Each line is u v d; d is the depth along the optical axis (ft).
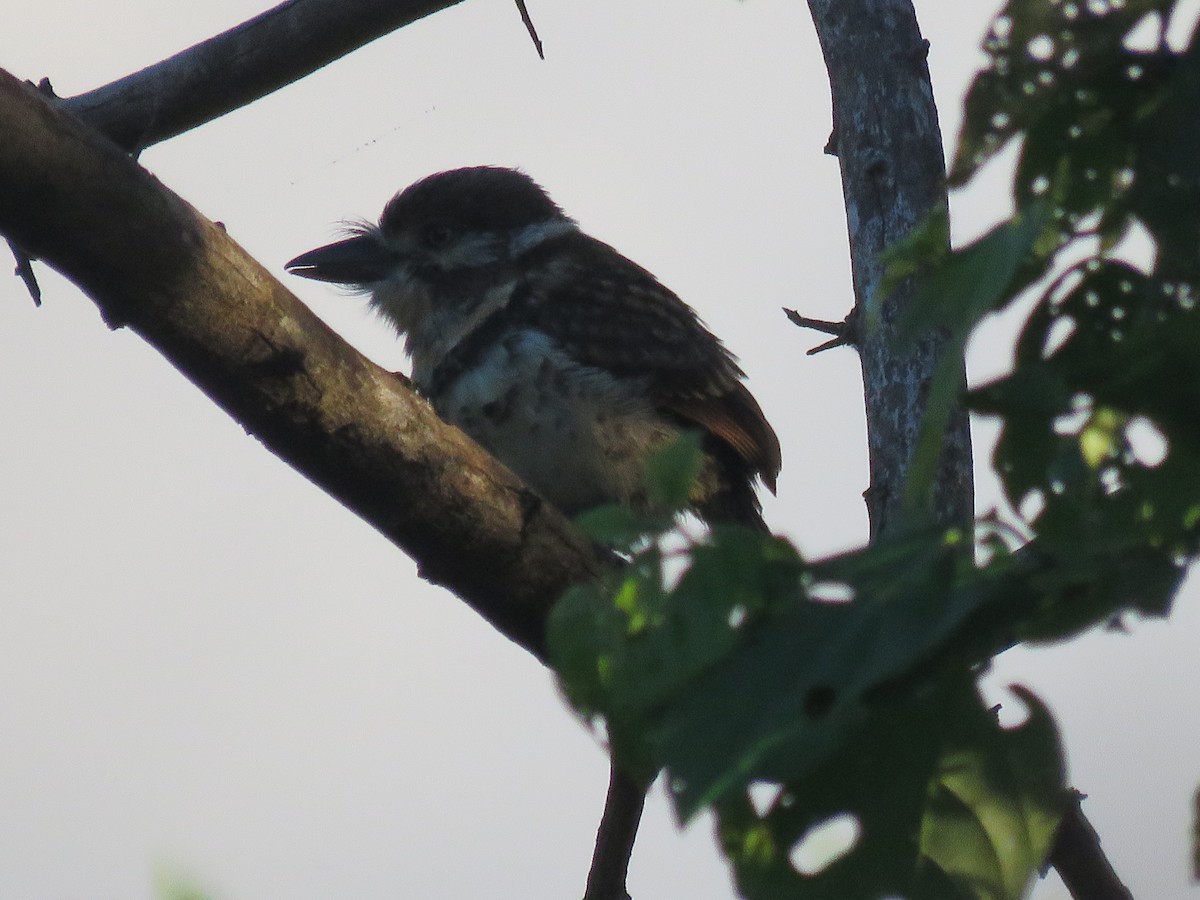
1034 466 9.22
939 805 8.59
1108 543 8.59
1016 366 9.66
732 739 7.45
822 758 7.29
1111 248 9.68
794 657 7.63
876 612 7.68
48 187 13.65
